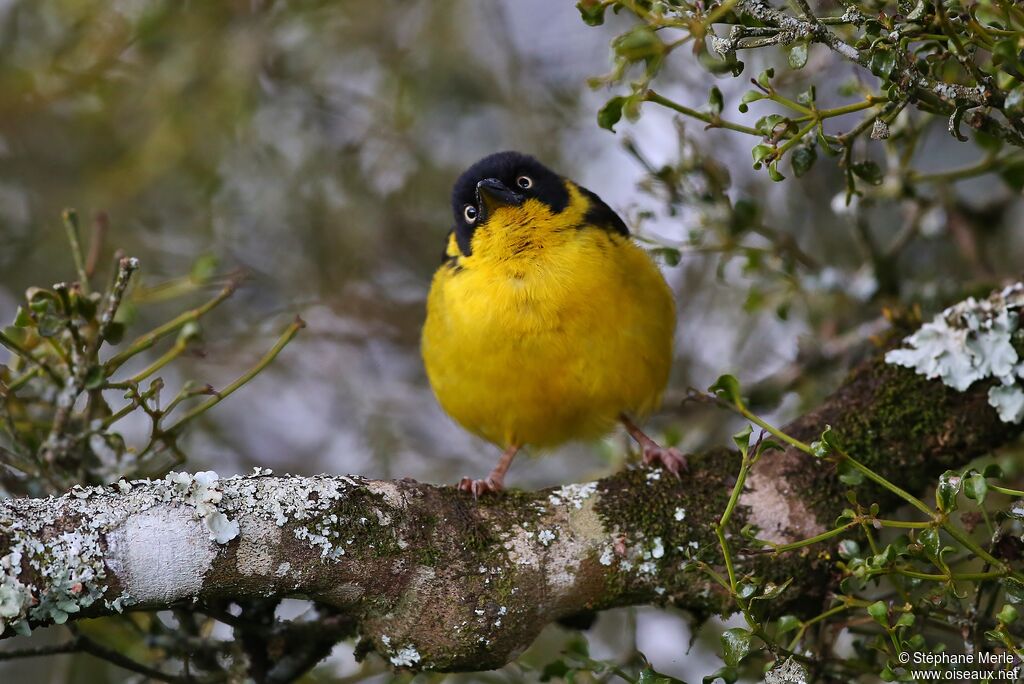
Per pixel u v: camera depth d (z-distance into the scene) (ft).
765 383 39.14
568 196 33.96
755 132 23.07
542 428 34.78
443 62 49.11
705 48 23.56
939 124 42.73
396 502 25.50
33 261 48.21
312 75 49.06
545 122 49.01
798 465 27.55
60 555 22.36
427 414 50.08
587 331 32.53
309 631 29.78
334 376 50.49
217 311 50.06
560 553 26.30
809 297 37.93
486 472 47.98
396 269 51.39
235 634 30.01
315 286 50.42
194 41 46.24
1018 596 21.66
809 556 26.78
